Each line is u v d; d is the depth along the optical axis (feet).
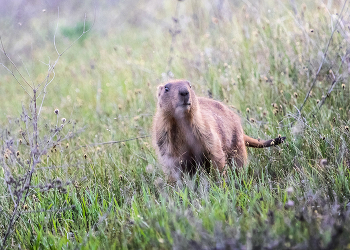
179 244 18.06
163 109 27.58
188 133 27.17
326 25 42.68
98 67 62.28
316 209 21.18
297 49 41.96
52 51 77.05
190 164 28.58
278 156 28.81
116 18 90.17
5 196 26.45
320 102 33.06
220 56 47.88
